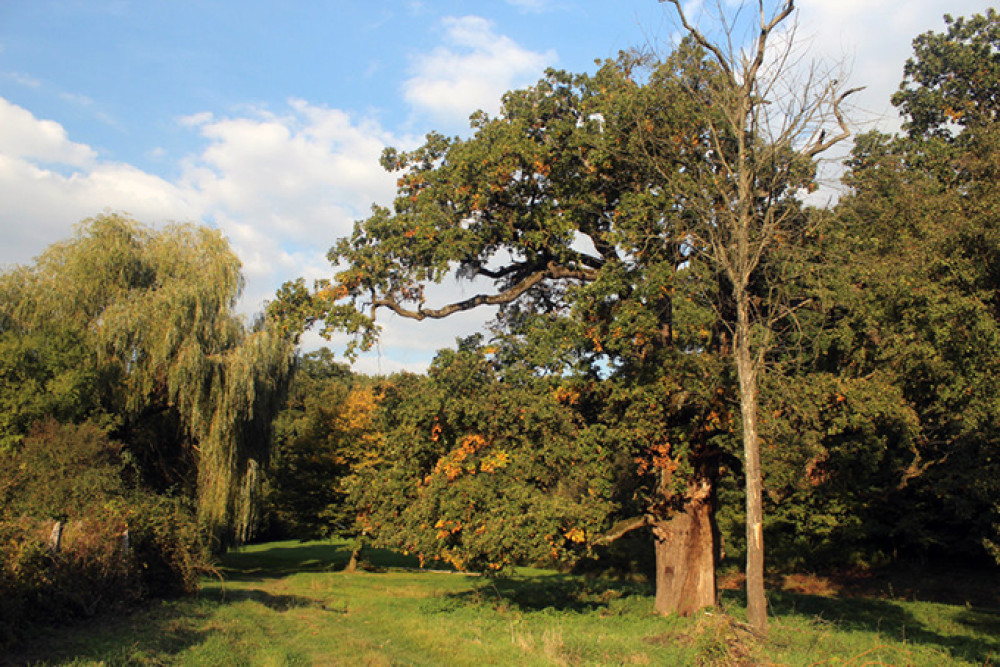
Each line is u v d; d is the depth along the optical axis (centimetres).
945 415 1628
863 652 1070
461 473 1593
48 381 2005
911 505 2525
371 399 3516
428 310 1711
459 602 1952
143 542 1402
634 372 1503
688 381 1395
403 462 1758
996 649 1202
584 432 1517
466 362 1659
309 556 4278
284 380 2772
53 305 2262
